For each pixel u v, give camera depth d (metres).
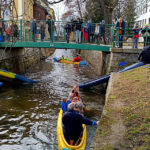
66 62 26.84
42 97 11.17
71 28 14.82
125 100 5.93
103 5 20.31
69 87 13.63
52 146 6.34
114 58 12.88
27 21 16.06
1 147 6.20
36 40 15.45
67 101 7.91
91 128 7.31
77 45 14.83
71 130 5.45
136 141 3.99
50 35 15.12
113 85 7.63
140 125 4.48
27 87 13.31
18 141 6.57
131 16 31.47
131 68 10.92
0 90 12.30
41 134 7.03
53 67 22.83
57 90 12.78
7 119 8.10
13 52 17.56
